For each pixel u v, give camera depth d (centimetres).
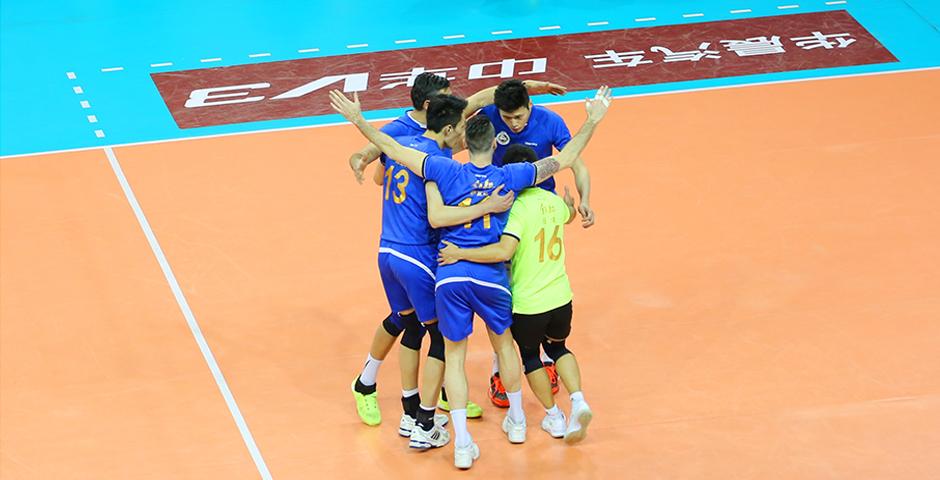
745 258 2533
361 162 2003
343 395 2180
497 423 2100
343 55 3434
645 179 2819
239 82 3300
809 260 2519
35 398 2162
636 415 2098
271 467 2003
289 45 3497
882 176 2817
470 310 1916
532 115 2036
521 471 1977
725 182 2806
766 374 2191
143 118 3134
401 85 3272
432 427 2006
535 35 3522
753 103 3145
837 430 2045
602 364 2230
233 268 2538
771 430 2050
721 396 2138
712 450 2011
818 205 2712
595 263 2525
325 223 2688
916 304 2372
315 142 3011
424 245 1941
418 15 3662
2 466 2003
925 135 2983
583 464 1988
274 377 2225
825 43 3456
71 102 3212
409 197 1923
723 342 2281
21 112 3162
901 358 2219
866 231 2616
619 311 2380
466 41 3500
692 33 3522
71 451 2041
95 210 2739
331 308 2416
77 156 2964
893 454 1989
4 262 2553
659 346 2277
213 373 2233
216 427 2098
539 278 1934
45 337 2327
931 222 2641
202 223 2689
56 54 3450
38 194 2802
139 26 3606
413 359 2019
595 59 3384
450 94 1947
